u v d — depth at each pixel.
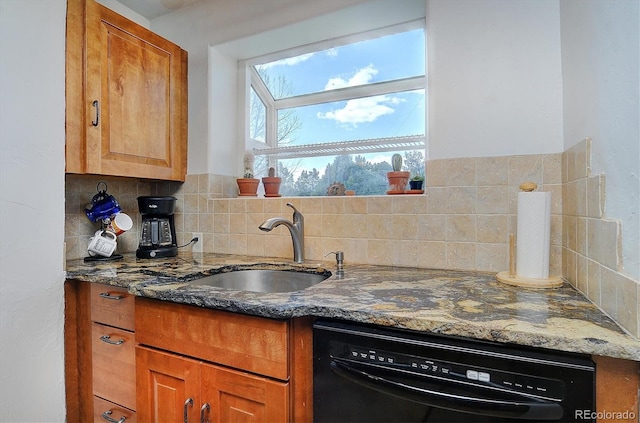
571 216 1.03
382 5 1.44
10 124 0.81
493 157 1.23
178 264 1.46
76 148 1.32
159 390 1.05
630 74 0.65
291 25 1.59
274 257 1.64
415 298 0.89
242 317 0.92
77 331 1.30
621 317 0.67
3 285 0.80
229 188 1.90
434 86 1.32
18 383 0.83
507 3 1.21
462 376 0.70
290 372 0.88
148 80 1.60
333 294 0.94
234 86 1.93
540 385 0.65
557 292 0.94
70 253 1.56
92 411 1.26
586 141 0.88
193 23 1.81
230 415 0.94
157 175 1.65
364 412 0.79
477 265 1.26
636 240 0.62
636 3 0.62
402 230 1.38
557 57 1.15
